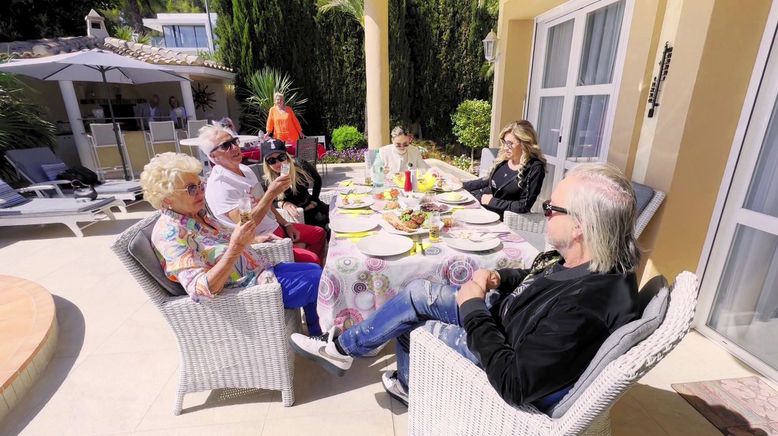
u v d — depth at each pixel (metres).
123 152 6.93
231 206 2.36
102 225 4.63
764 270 2.07
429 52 10.48
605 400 0.89
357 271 1.66
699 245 2.38
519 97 5.00
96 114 8.43
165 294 1.66
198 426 1.76
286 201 3.23
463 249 1.74
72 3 10.63
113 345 2.36
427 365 1.35
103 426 1.77
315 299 1.95
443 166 7.55
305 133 10.58
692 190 2.27
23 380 1.96
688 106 2.12
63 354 2.27
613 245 1.03
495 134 5.24
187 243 1.60
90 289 3.07
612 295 1.00
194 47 17.20
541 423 1.03
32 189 4.66
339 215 2.31
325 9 9.38
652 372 2.08
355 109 10.49
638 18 2.52
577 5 3.69
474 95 10.94
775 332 2.04
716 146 2.20
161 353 2.29
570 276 1.12
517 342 1.10
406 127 10.74
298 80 10.01
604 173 1.07
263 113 9.66
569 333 0.96
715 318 2.37
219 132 2.40
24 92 6.77
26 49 7.52
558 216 1.15
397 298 1.60
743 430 1.71
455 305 1.51
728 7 1.96
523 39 4.78
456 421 1.29
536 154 2.81
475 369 1.21
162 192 1.52
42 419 1.81
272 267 2.01
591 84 3.57
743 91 2.11
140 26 20.09
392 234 1.94
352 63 10.09
